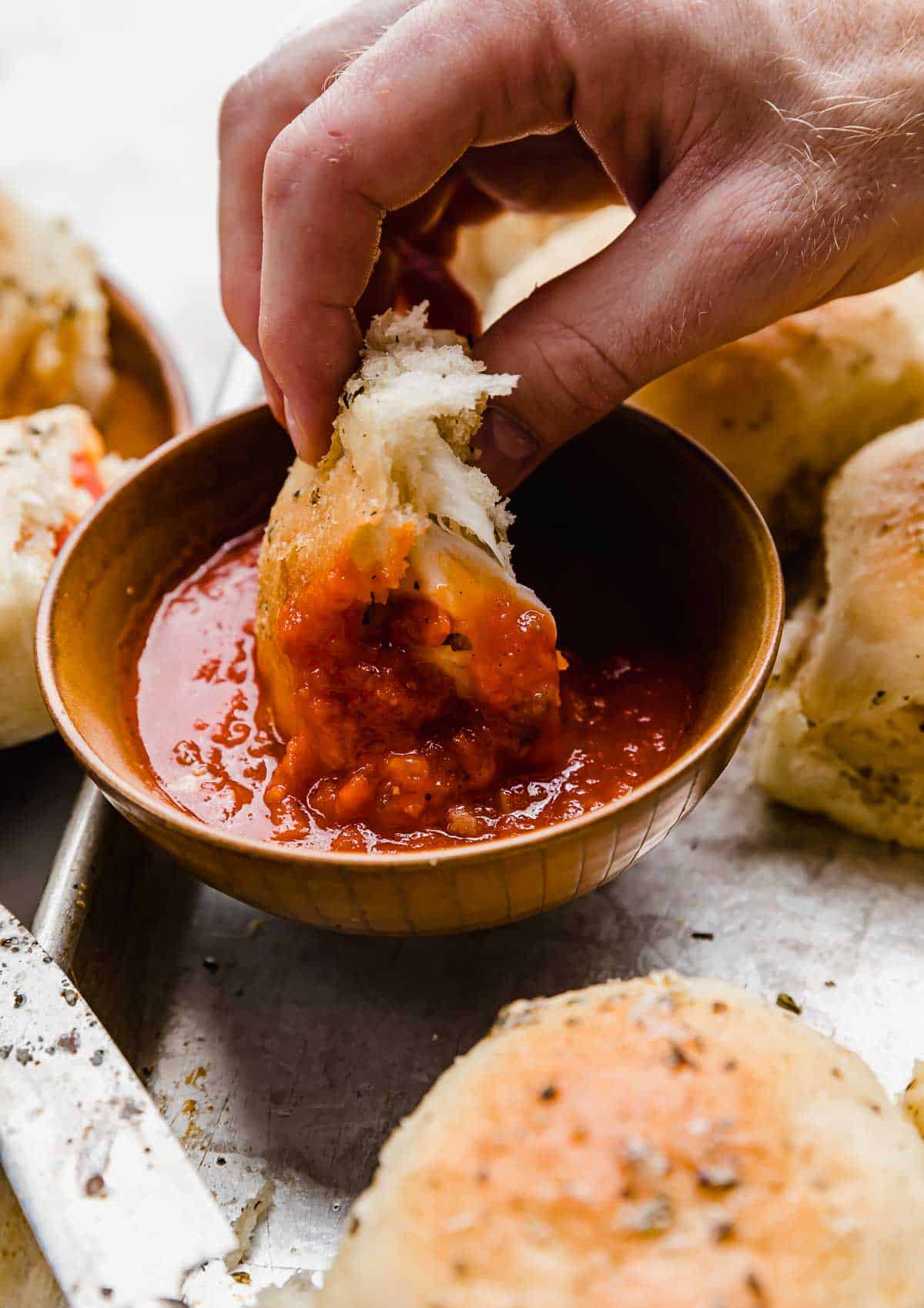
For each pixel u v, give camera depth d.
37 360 0.43
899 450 0.35
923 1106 0.28
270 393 0.34
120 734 0.32
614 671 0.33
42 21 0.75
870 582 0.34
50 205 0.63
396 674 0.31
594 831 0.28
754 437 0.38
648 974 0.32
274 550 0.32
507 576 0.31
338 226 0.30
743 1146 0.25
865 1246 0.25
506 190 0.37
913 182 0.31
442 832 0.31
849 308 0.39
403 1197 0.26
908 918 0.33
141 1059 0.32
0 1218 0.28
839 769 0.34
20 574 0.36
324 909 0.29
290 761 0.31
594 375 0.31
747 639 0.31
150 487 0.34
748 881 0.34
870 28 0.31
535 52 0.30
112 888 0.33
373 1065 0.31
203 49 0.73
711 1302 0.24
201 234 0.62
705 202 0.30
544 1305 0.24
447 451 0.31
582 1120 0.26
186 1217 0.27
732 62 0.30
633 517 0.35
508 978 0.32
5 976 0.29
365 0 0.34
